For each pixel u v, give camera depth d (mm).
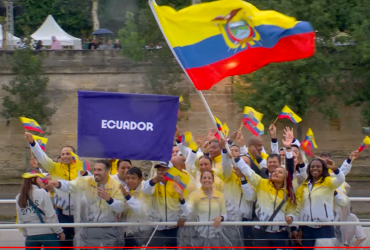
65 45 46594
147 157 11602
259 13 12398
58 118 41250
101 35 44844
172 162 12844
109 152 11555
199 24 12445
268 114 35812
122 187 11617
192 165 14570
